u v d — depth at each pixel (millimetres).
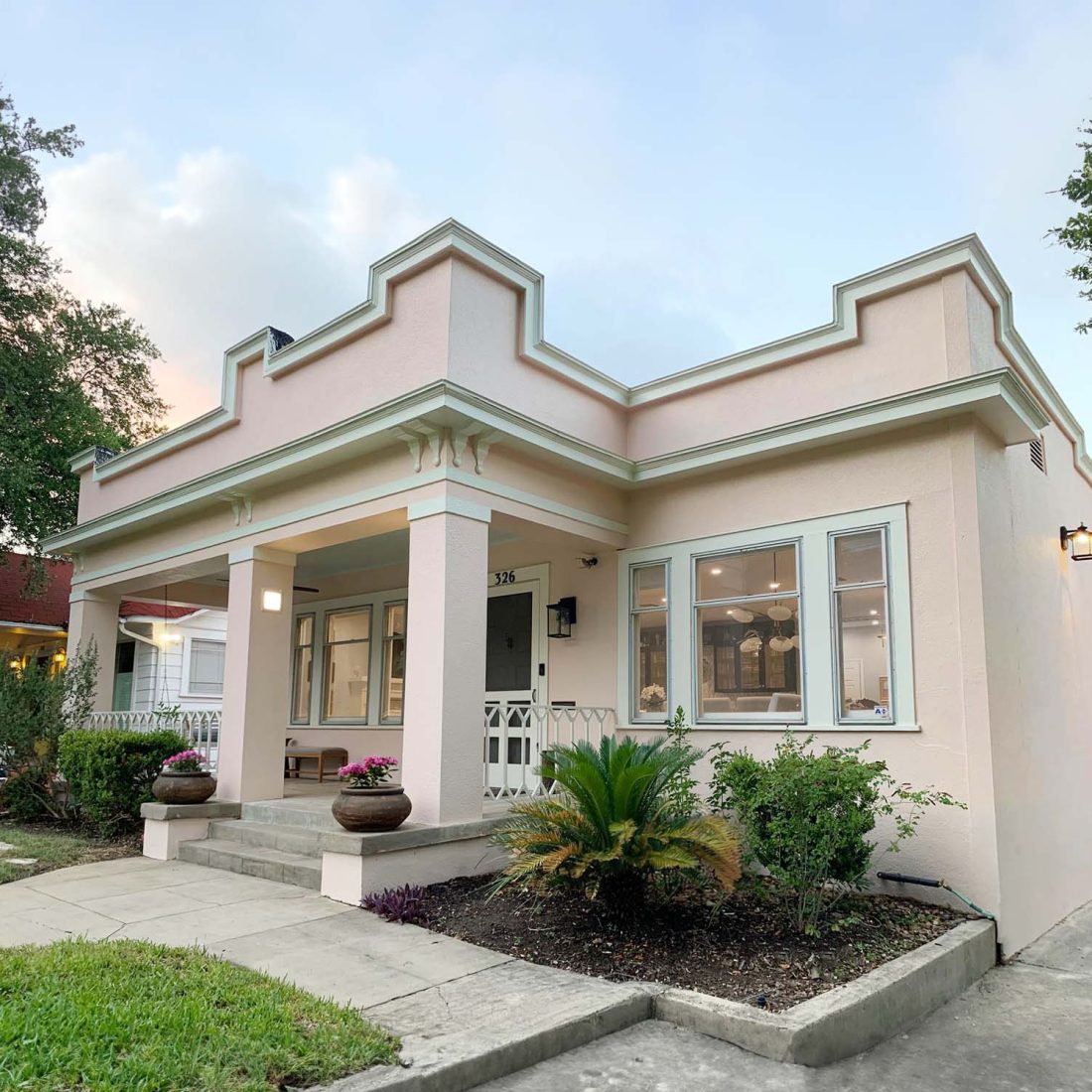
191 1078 3115
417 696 6953
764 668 7656
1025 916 6438
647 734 8336
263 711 8836
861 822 5449
